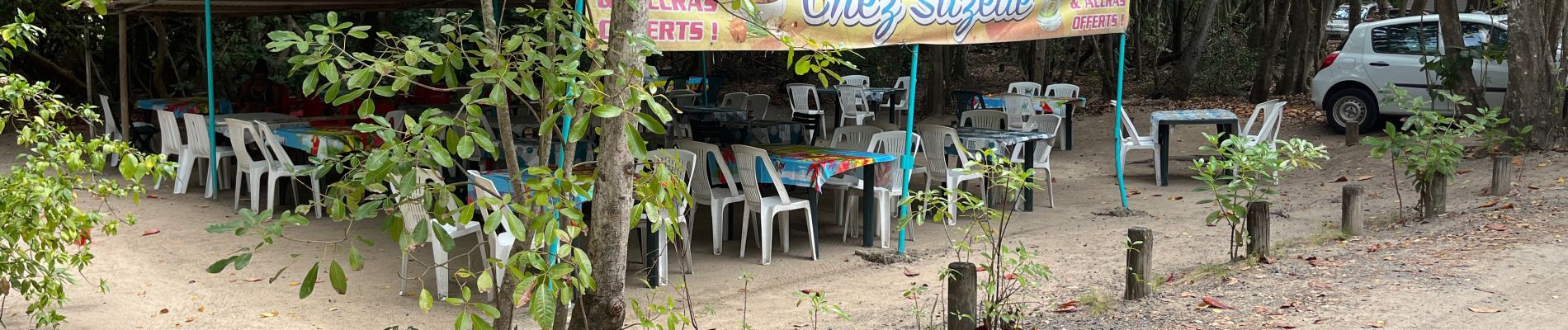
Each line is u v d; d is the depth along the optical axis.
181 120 12.41
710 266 6.73
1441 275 5.43
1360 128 12.80
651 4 5.73
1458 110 10.79
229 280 6.21
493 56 3.04
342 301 5.76
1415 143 7.49
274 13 12.22
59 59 17.58
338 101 2.82
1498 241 6.27
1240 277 5.67
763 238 6.78
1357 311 4.81
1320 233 7.00
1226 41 20.39
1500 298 4.93
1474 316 4.67
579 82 3.05
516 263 3.11
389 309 5.63
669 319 3.83
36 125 4.30
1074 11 8.02
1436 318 4.66
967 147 8.16
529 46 3.10
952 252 7.09
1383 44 12.58
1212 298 5.16
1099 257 6.75
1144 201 9.23
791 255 7.07
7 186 4.16
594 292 3.74
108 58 17.27
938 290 5.91
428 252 6.87
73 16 15.05
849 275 6.50
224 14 12.28
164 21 16.86
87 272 6.33
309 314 5.52
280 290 6.00
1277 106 10.18
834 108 18.91
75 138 4.40
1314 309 4.89
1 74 4.39
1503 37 11.91
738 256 7.05
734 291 6.08
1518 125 9.68
